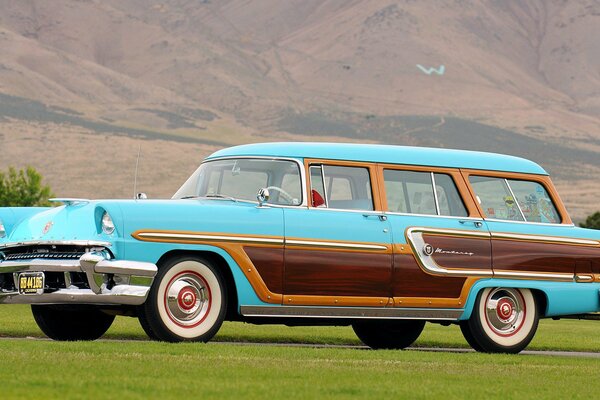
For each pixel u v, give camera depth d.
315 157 25.88
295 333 33.66
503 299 27.94
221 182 25.69
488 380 19.31
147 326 23.83
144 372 17.83
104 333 28.53
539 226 28.53
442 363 22.11
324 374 18.75
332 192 25.88
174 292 23.83
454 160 27.86
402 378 18.88
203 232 24.00
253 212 24.73
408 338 29.50
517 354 26.84
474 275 27.27
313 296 25.09
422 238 26.61
